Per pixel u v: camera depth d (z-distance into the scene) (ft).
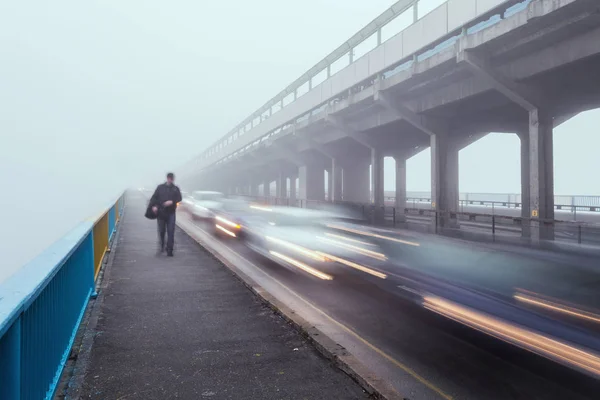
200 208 82.28
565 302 25.45
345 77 88.02
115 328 17.74
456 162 113.09
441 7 59.00
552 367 15.81
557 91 62.13
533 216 59.62
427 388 13.99
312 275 32.91
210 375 13.38
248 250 45.55
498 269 36.04
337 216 88.53
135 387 12.52
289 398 11.97
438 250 47.06
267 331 17.57
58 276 12.51
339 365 14.11
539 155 59.16
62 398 11.80
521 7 49.11
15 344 7.88
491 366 15.83
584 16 43.04
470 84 64.44
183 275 28.55
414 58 65.77
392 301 25.27
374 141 105.81
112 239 46.98
